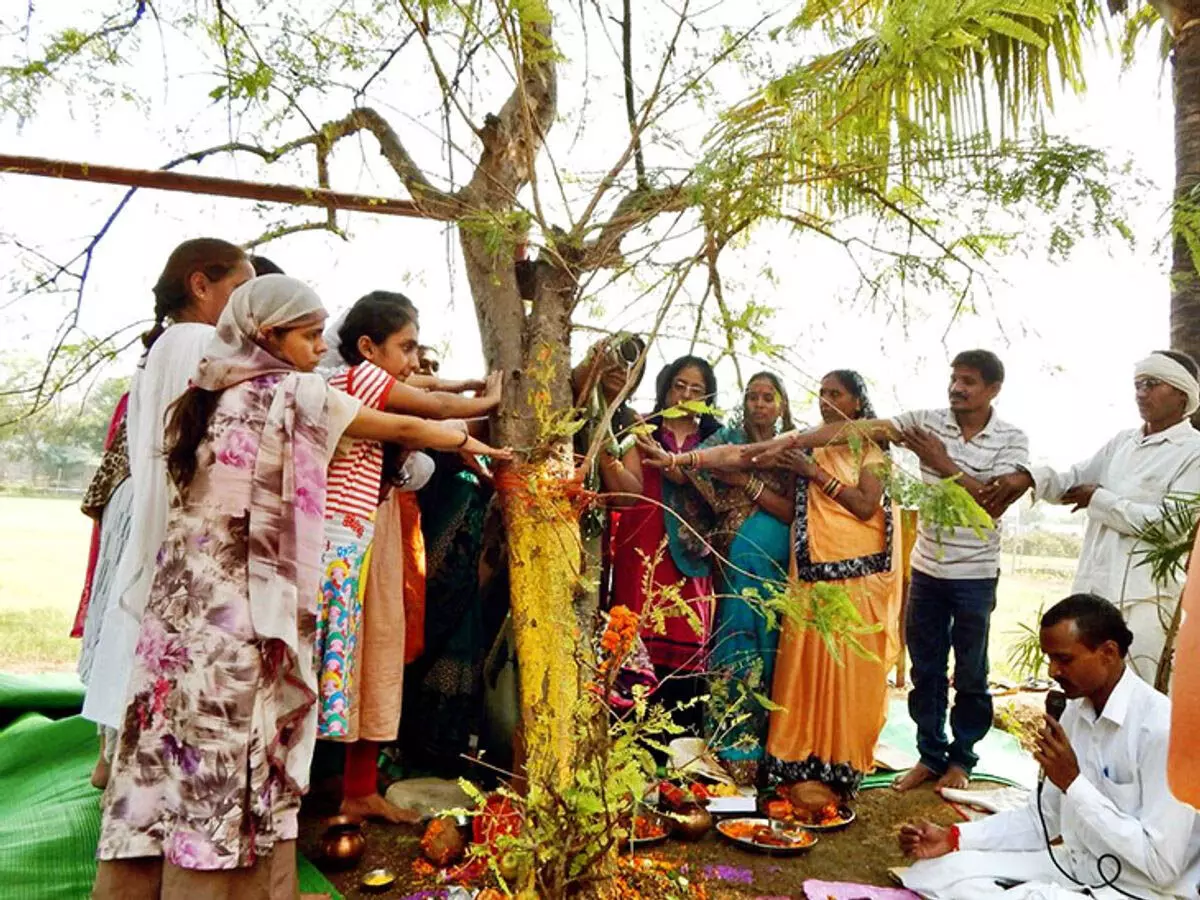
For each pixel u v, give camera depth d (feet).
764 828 10.43
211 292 8.21
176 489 6.89
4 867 8.40
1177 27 13.79
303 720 7.08
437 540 11.39
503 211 8.44
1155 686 9.84
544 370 8.13
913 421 12.47
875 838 10.66
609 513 11.42
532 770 7.09
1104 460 11.88
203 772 6.53
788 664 11.36
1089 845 8.03
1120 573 11.12
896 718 16.05
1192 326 12.86
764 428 11.93
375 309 9.36
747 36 7.70
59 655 18.86
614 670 6.98
